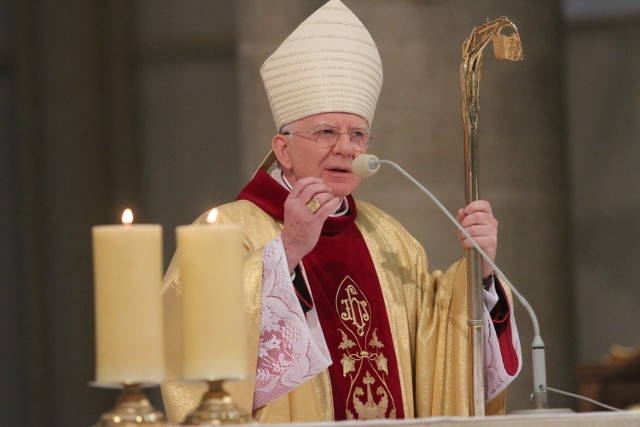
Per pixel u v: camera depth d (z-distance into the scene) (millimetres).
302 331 12008
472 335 12031
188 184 33938
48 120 34562
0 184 34562
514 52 12203
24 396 34250
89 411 34188
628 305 34375
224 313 8734
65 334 34375
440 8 22703
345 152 13352
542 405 10852
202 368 8672
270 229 13469
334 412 13039
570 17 35250
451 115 22516
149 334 8578
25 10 34594
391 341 13594
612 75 34969
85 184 34375
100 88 34500
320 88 13492
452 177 22406
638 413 9484
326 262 13742
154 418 8570
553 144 24047
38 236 34531
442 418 9008
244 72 24281
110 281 8562
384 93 22438
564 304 24078
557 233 24000
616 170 34750
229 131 33875
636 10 35031
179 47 34219
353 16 14141
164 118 34188
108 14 34562
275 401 12422
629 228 34594
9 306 34500
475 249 12109
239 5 24547
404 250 14367
